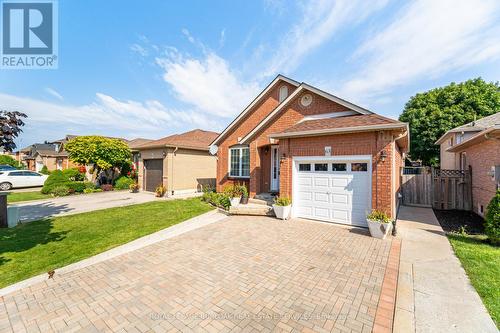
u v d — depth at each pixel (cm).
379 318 316
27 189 1895
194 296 372
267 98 1295
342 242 618
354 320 313
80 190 1720
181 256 534
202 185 1772
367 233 694
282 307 342
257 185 1211
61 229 761
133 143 3150
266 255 535
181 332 293
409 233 694
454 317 313
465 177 1038
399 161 1085
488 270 439
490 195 819
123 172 2139
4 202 794
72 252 566
